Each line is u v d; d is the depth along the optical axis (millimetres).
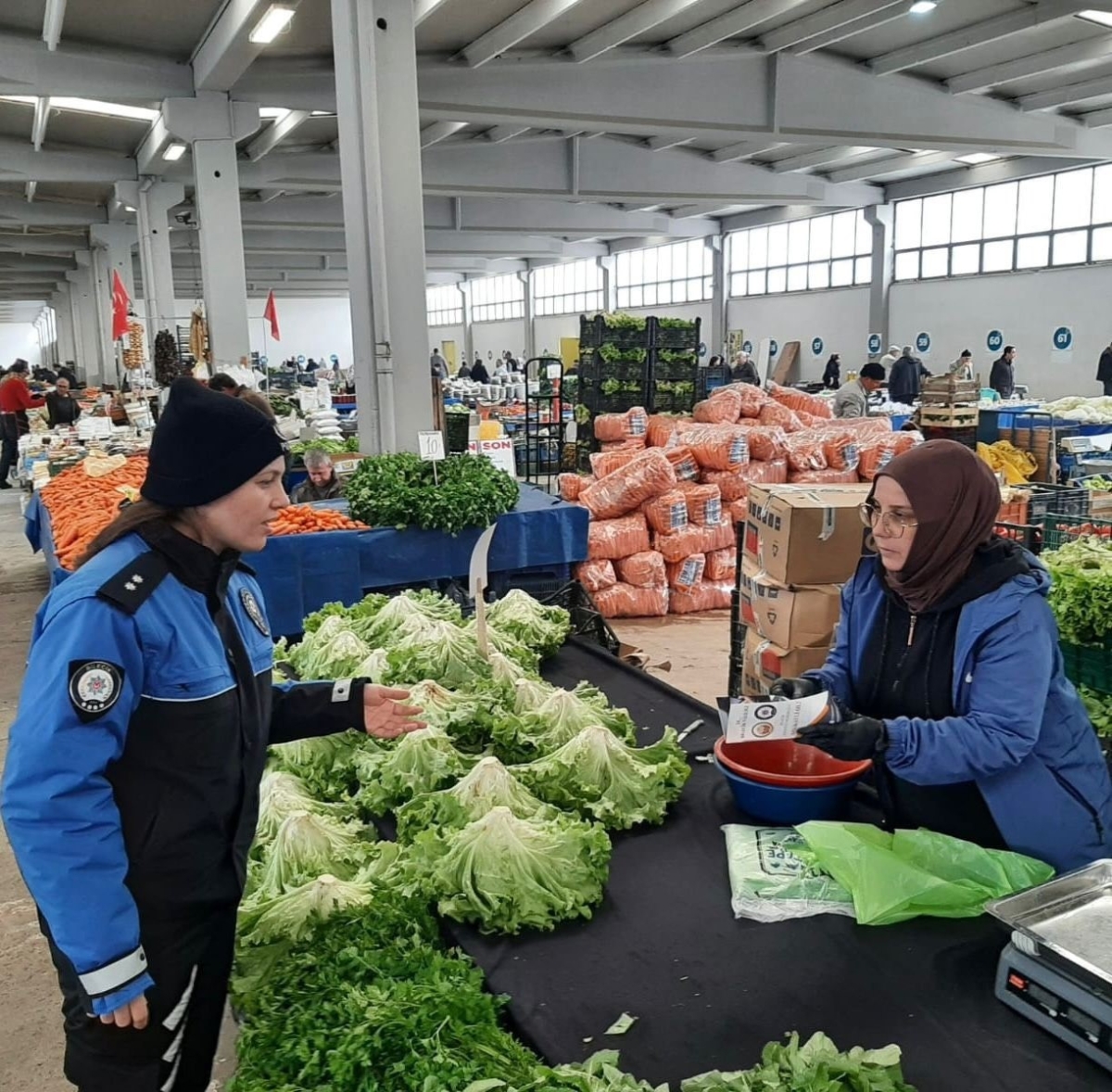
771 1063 1255
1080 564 3580
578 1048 1376
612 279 29828
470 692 2469
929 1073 1316
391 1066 1252
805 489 3590
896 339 20781
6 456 15359
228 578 1588
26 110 13016
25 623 7543
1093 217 16781
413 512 5328
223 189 11516
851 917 1673
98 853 1396
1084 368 17219
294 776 2186
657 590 7133
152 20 9867
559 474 9906
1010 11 10414
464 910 1643
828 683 2127
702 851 1925
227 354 11859
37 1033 2971
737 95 11891
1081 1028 1325
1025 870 1712
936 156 17500
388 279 6949
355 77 6668
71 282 31234
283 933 1613
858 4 9977
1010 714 1796
